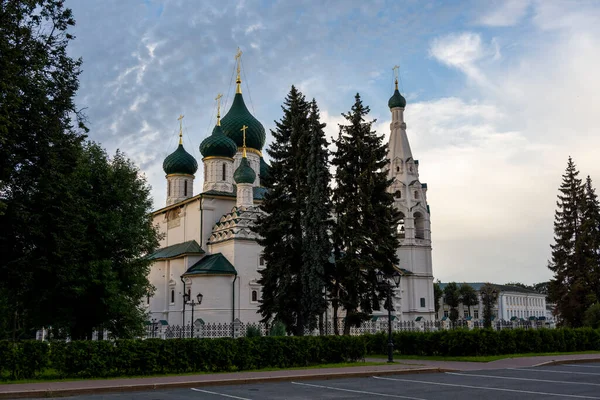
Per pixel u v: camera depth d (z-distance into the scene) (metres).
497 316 152.50
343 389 22.83
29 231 31.78
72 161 34.00
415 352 41.00
